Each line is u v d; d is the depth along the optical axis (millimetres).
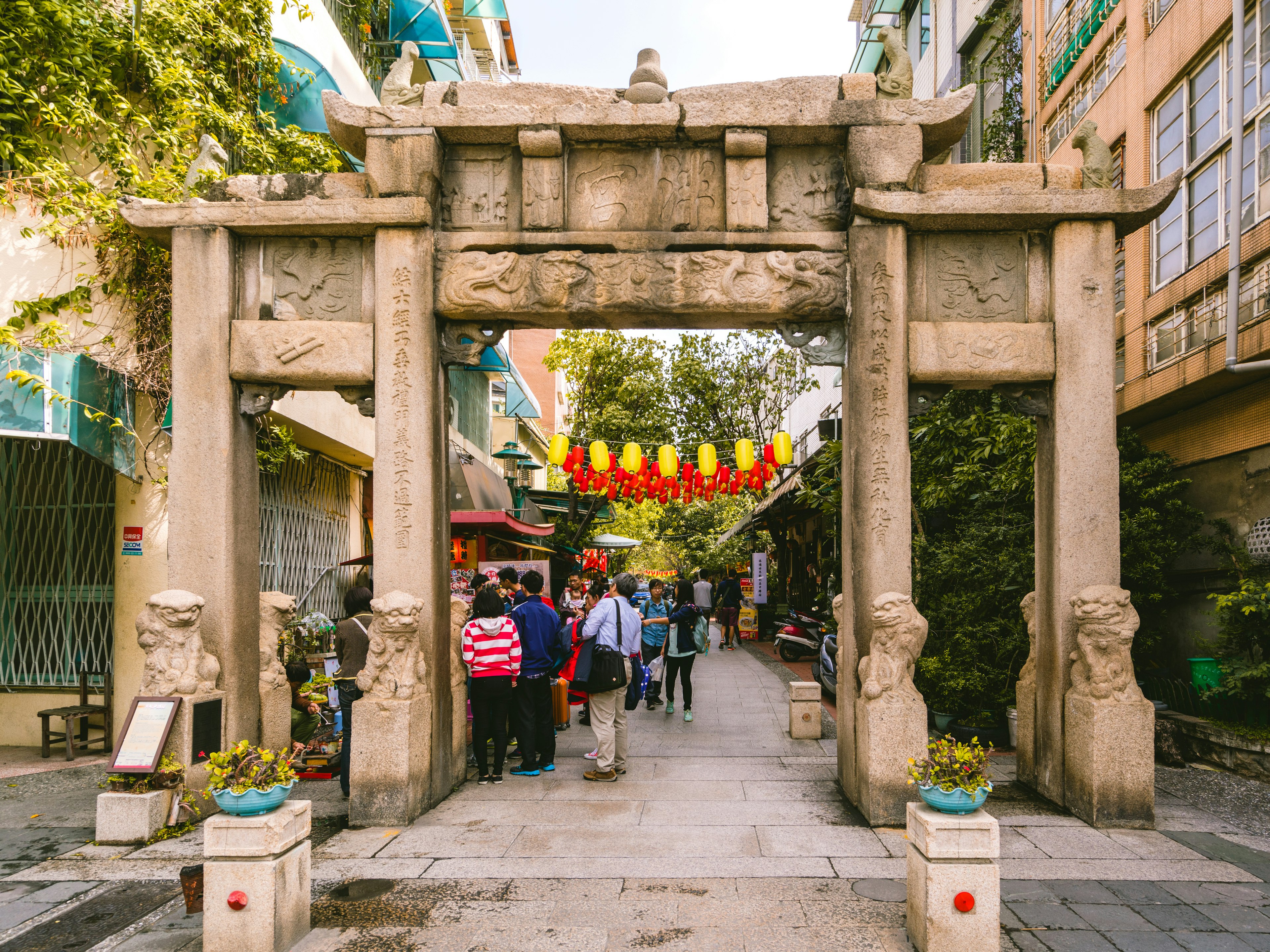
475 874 4535
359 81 11000
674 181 6234
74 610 7926
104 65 7070
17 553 8062
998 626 7859
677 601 9328
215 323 5969
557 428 39594
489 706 6723
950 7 14055
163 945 3754
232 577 5922
